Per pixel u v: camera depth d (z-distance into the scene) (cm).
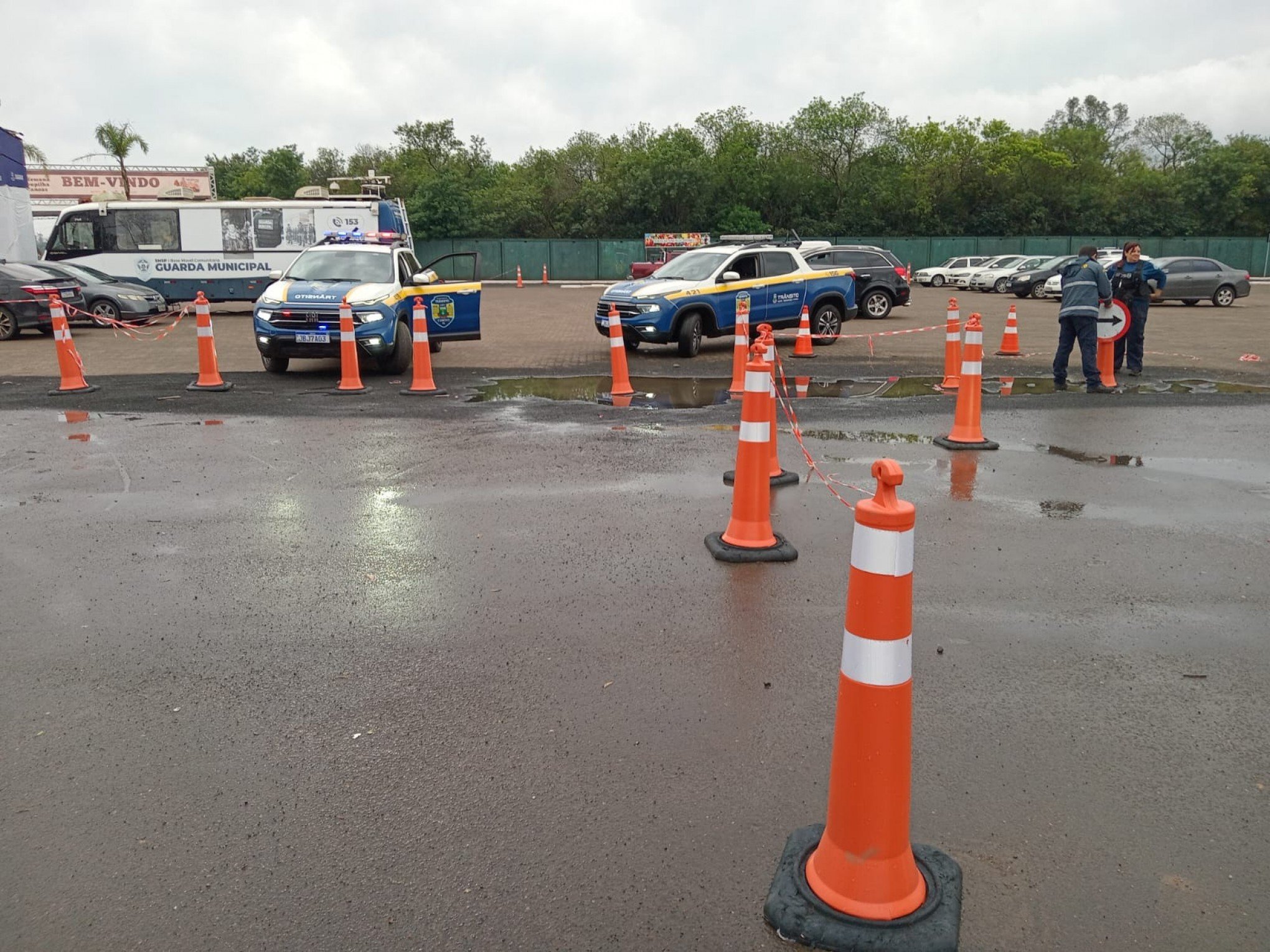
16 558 543
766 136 6462
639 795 311
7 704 372
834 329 1777
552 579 509
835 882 245
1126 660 414
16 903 261
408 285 1425
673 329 1559
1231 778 323
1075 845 285
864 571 232
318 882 269
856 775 239
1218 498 678
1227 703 375
